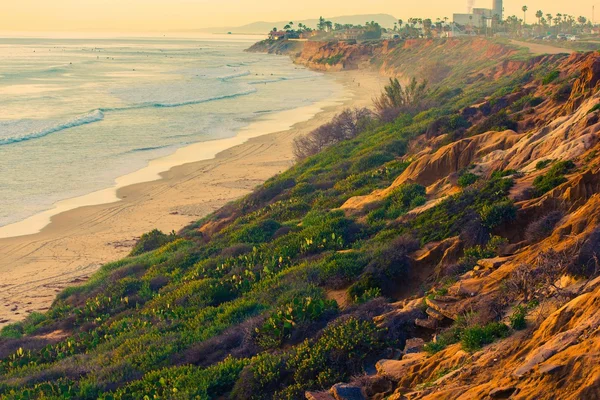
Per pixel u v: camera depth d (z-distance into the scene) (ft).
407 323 49.19
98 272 104.53
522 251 52.85
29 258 116.37
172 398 48.80
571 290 37.60
